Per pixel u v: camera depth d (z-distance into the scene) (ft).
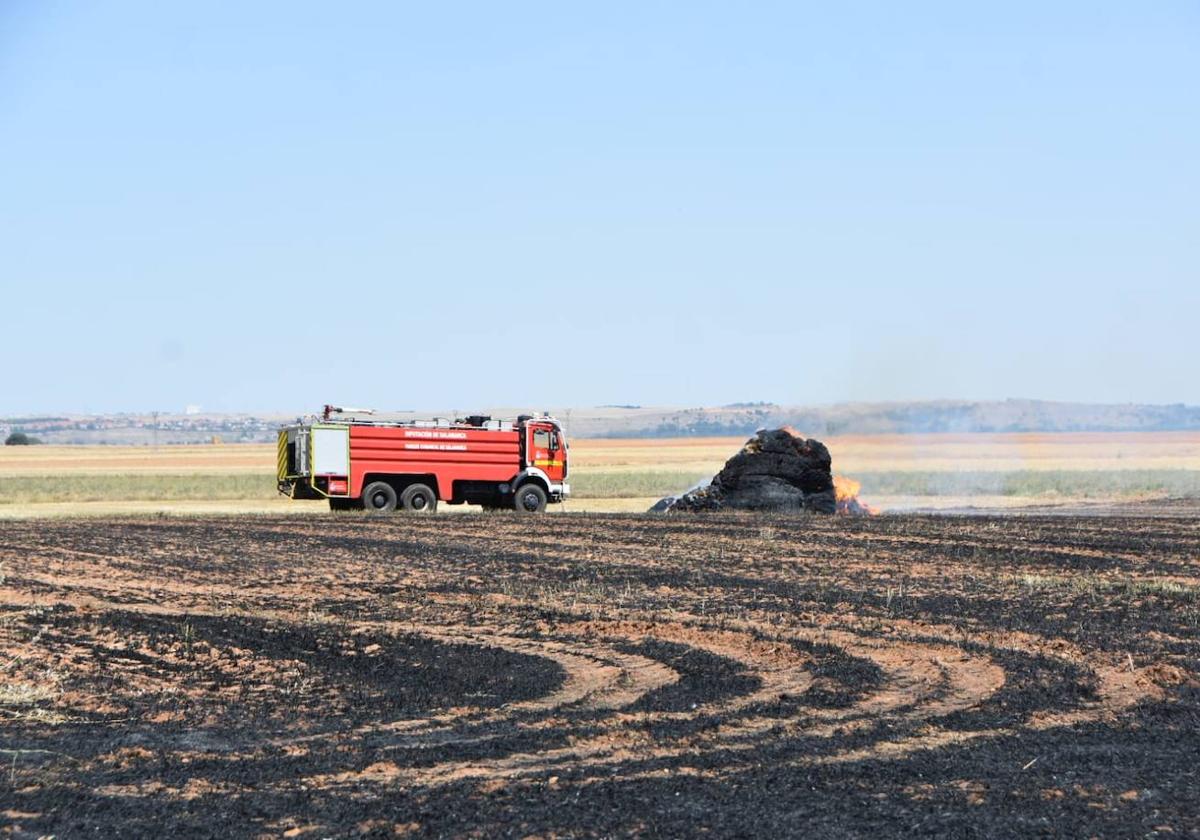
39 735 46.75
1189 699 50.11
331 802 36.99
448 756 42.42
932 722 46.42
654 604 78.54
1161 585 81.25
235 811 36.27
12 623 73.41
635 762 40.93
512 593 84.43
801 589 83.76
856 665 58.18
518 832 34.01
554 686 55.47
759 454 170.19
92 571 99.76
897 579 88.33
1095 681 53.52
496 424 184.75
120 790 38.55
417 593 85.97
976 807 35.68
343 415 181.68
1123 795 36.81
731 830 33.91
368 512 175.22
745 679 55.72
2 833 34.50
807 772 39.37
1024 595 79.56
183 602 82.58
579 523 142.82
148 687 56.39
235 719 49.90
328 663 62.03
